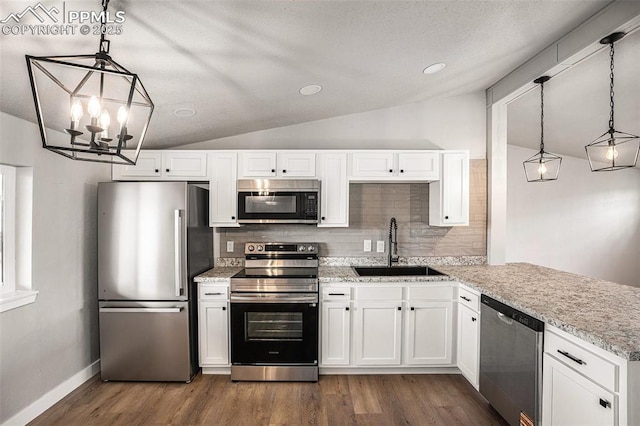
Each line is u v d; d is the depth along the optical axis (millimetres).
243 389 2812
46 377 2543
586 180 5047
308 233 3635
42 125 1036
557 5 2025
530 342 1976
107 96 2180
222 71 2180
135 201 2887
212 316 3010
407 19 1938
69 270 2775
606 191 5062
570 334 1711
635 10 1920
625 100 3188
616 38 2137
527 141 4672
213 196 3305
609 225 5066
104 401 2631
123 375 2906
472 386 2859
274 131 3637
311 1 1605
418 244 3646
